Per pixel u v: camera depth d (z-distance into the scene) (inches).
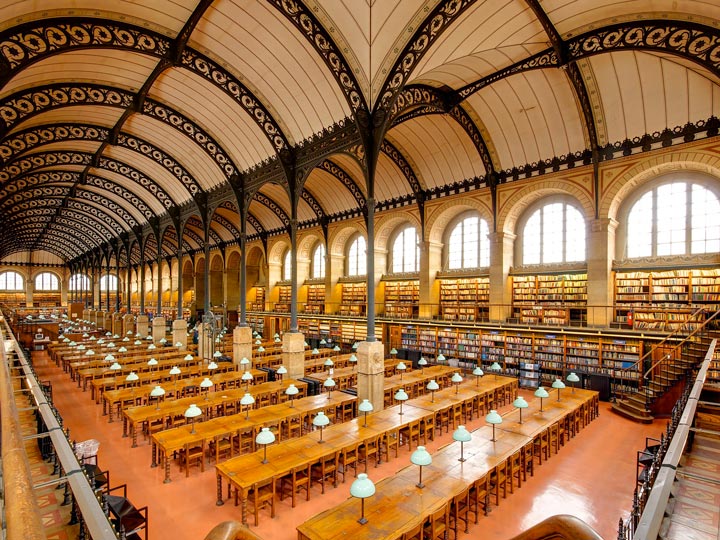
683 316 619.5
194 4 489.7
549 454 427.5
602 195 690.8
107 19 484.1
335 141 626.2
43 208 1364.4
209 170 924.0
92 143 896.3
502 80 665.0
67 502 238.8
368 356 533.6
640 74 584.4
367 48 509.4
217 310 1637.6
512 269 843.4
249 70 608.1
